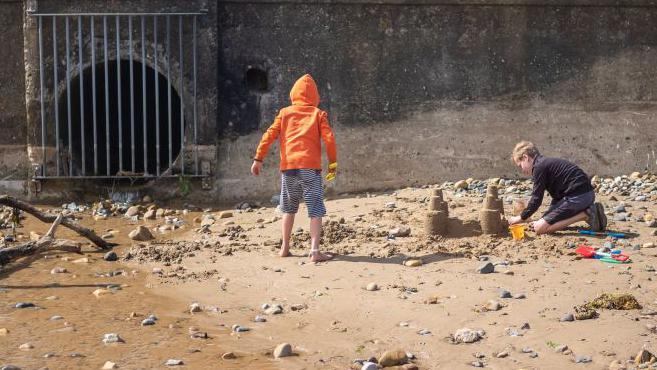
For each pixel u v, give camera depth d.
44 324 7.14
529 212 9.43
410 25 12.42
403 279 8.10
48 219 9.73
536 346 6.43
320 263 8.76
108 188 12.42
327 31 12.38
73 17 12.05
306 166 8.77
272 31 12.35
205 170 12.30
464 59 12.52
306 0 12.26
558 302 7.27
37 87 12.11
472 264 8.47
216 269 8.80
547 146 12.66
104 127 14.09
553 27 12.56
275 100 12.43
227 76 12.39
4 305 7.71
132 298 7.93
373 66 12.43
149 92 14.50
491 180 12.48
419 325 6.97
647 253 8.77
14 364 6.20
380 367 6.13
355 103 12.46
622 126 12.73
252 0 12.23
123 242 10.19
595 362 6.12
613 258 8.45
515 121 12.62
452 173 12.60
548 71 12.60
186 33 12.15
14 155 12.33
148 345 6.65
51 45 12.09
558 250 8.85
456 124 12.57
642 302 7.24
